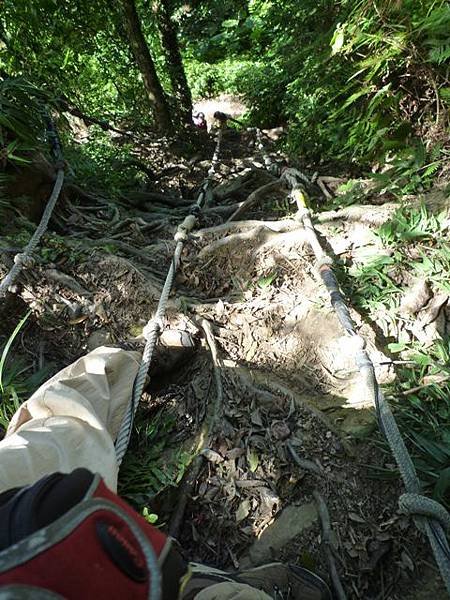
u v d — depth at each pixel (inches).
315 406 103.7
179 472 94.4
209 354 113.0
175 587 38.4
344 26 171.0
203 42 519.8
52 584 31.4
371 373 92.7
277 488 92.4
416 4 163.8
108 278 129.0
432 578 83.2
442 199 141.5
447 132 162.1
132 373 88.0
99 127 284.2
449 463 92.0
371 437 96.9
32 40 223.6
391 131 173.9
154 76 319.0
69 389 75.2
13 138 159.6
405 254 129.2
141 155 289.6
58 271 127.8
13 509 34.7
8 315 121.2
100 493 36.8
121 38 319.9
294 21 237.3
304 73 215.2
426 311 117.6
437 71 164.2
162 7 359.6
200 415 104.3
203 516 90.7
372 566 84.2
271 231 139.9
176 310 123.1
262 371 111.3
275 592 76.0
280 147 275.7
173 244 147.9
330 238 138.2
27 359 117.3
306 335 116.0
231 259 136.5
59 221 165.2
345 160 197.9
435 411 99.7
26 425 67.8
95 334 121.2
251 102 368.8
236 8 498.6
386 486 91.5
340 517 88.7
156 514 90.8
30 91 172.2
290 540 87.0
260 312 122.9
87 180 205.2
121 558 33.8
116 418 83.0
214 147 331.6
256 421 100.3
